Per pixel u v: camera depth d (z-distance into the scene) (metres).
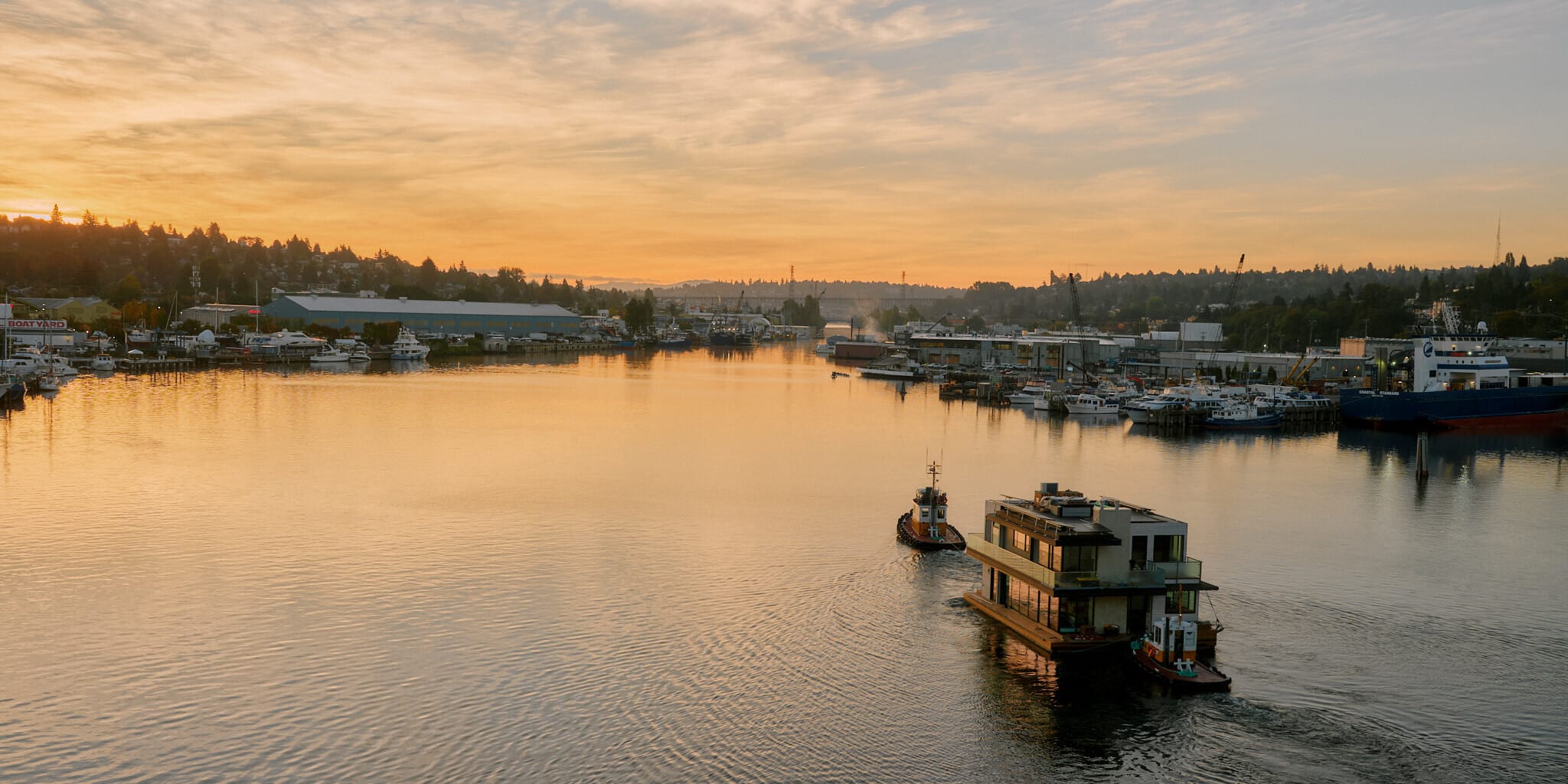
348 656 59.81
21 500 99.25
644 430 166.88
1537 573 82.75
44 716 51.59
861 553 84.75
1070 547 61.56
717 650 61.84
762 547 86.25
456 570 77.69
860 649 62.25
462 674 57.59
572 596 71.94
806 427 178.62
